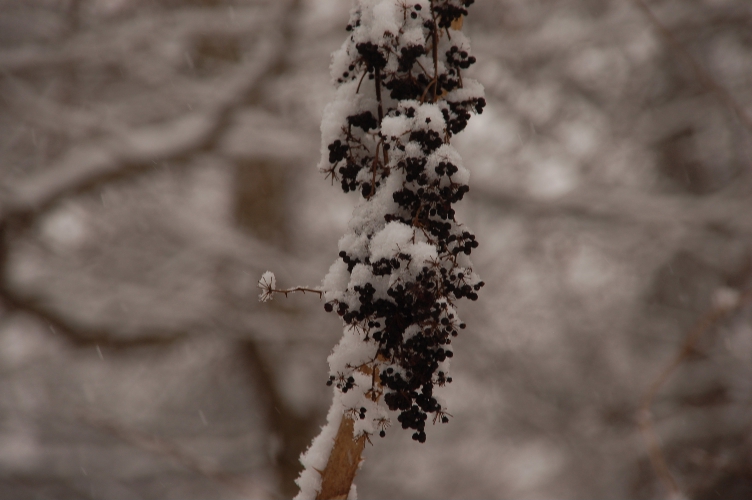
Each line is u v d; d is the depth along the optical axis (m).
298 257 10.00
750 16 9.14
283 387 9.95
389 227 1.29
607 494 10.23
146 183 8.88
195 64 9.10
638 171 10.11
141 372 9.66
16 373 8.70
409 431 10.18
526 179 9.20
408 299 1.27
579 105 9.67
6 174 8.36
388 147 1.38
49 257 8.50
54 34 8.32
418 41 1.39
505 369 9.74
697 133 10.02
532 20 9.22
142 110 8.60
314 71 8.42
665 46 9.17
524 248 9.54
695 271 9.90
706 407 9.38
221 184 10.51
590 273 9.98
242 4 8.48
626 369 9.90
